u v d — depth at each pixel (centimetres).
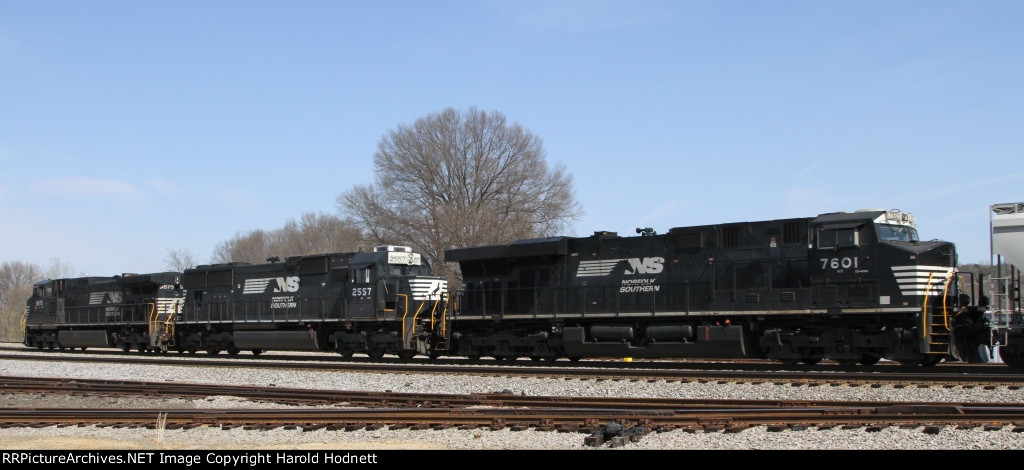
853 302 2178
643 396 1794
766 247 2355
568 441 1228
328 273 3272
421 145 5331
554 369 2172
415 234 5131
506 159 5416
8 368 2911
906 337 2111
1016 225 2067
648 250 2566
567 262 2725
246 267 3625
